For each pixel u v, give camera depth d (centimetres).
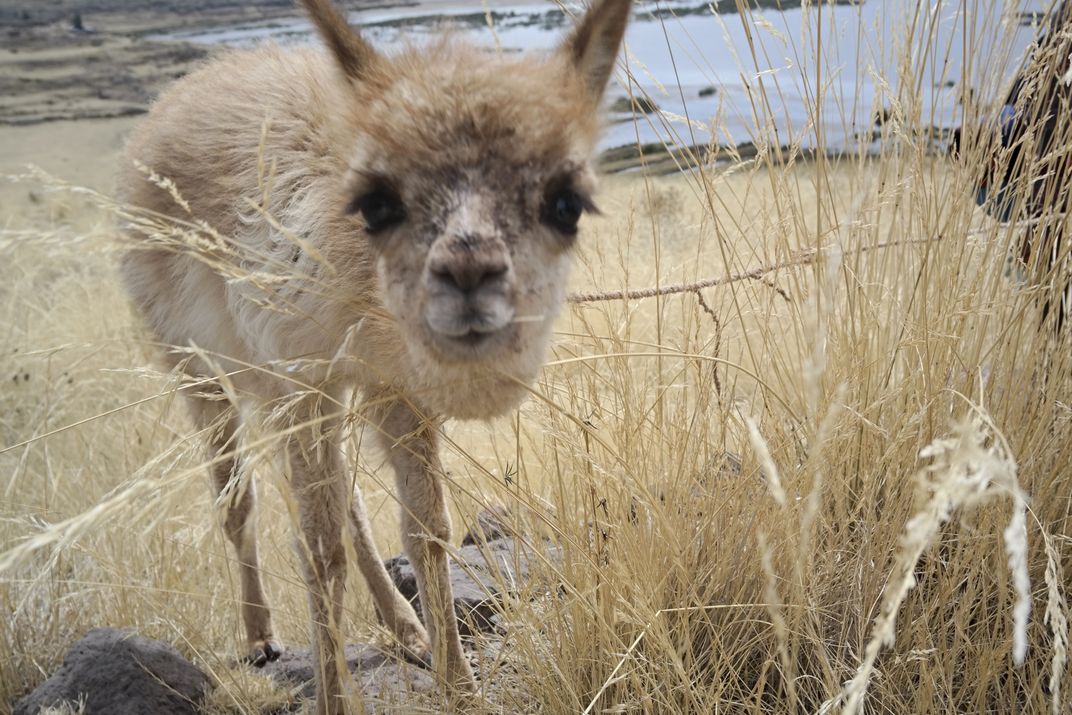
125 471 118
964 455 45
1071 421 76
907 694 71
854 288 78
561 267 65
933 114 78
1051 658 67
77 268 201
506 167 60
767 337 85
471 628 79
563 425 78
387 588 90
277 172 79
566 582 68
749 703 70
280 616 103
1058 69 83
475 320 58
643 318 116
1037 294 78
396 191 61
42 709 77
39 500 112
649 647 70
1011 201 88
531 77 64
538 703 74
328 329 74
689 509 77
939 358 76
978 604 72
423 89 62
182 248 82
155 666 82
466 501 104
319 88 81
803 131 81
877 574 72
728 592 75
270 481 116
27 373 151
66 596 91
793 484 71
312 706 82
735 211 124
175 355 96
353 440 82
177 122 90
